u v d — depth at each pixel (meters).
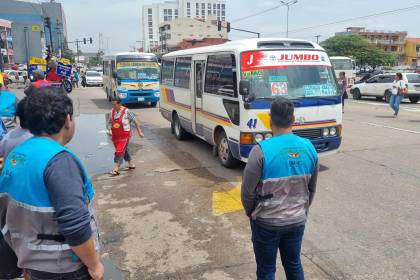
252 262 4.11
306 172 2.82
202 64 8.51
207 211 5.49
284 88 6.83
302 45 7.42
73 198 1.93
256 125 6.64
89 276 2.17
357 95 23.44
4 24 61.94
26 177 1.95
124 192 6.35
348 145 9.61
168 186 6.62
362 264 4.00
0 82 4.80
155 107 19.20
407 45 110.31
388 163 7.84
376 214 5.27
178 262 4.13
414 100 21.12
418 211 5.35
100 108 18.31
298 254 3.01
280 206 2.79
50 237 2.01
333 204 5.66
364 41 82.31
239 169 7.63
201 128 8.83
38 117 2.04
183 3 124.81
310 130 6.86
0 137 4.20
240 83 6.52
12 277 2.55
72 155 2.03
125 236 4.76
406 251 4.25
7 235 2.26
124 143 7.33
